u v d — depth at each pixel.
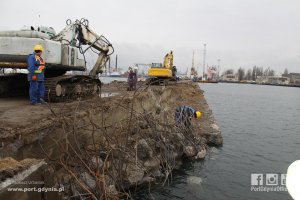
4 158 4.79
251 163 12.20
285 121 25.98
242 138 17.41
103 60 13.60
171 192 8.63
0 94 11.38
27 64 9.30
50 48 9.62
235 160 12.34
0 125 5.95
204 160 11.73
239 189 9.33
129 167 7.95
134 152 8.01
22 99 10.75
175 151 10.34
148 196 8.11
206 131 14.82
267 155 13.68
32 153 5.99
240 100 49.72
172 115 13.69
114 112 9.27
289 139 17.78
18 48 9.35
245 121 24.92
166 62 27.33
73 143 7.10
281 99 57.78
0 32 9.76
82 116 7.62
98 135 8.25
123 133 8.41
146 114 9.80
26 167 4.33
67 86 10.55
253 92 81.44
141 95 11.84
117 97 11.54
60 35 11.37
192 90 29.00
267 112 33.31
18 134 5.70
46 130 6.43
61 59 10.38
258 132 19.72
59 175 6.09
